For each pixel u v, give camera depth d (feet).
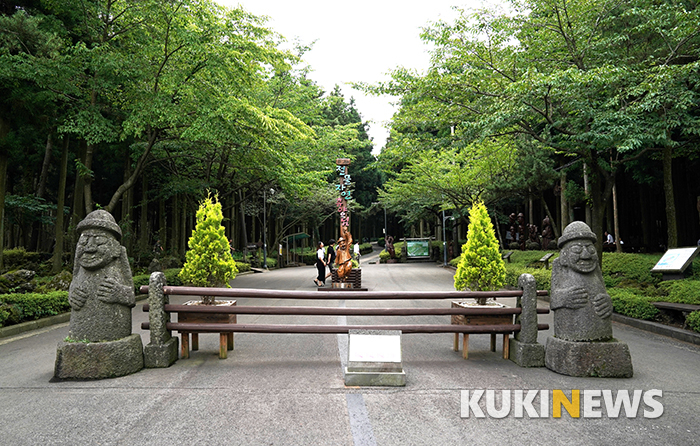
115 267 16.44
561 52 36.11
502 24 35.27
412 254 109.09
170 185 56.54
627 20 33.91
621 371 15.78
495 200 77.15
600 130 29.68
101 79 37.14
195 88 40.14
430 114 39.93
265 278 64.13
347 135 75.77
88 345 15.55
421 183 73.77
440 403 13.26
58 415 12.40
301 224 130.72
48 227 96.68
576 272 16.61
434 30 37.24
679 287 27.09
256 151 49.08
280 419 12.04
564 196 67.21
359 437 10.99
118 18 42.16
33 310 27.73
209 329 17.40
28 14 40.55
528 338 17.34
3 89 35.68
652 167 61.21
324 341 21.89
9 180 79.30
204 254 19.66
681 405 13.26
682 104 28.63
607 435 11.24
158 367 16.81
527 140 58.34
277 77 63.82
